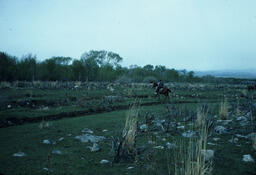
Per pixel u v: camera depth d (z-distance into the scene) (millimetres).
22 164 3740
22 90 18594
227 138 5574
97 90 21984
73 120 8906
